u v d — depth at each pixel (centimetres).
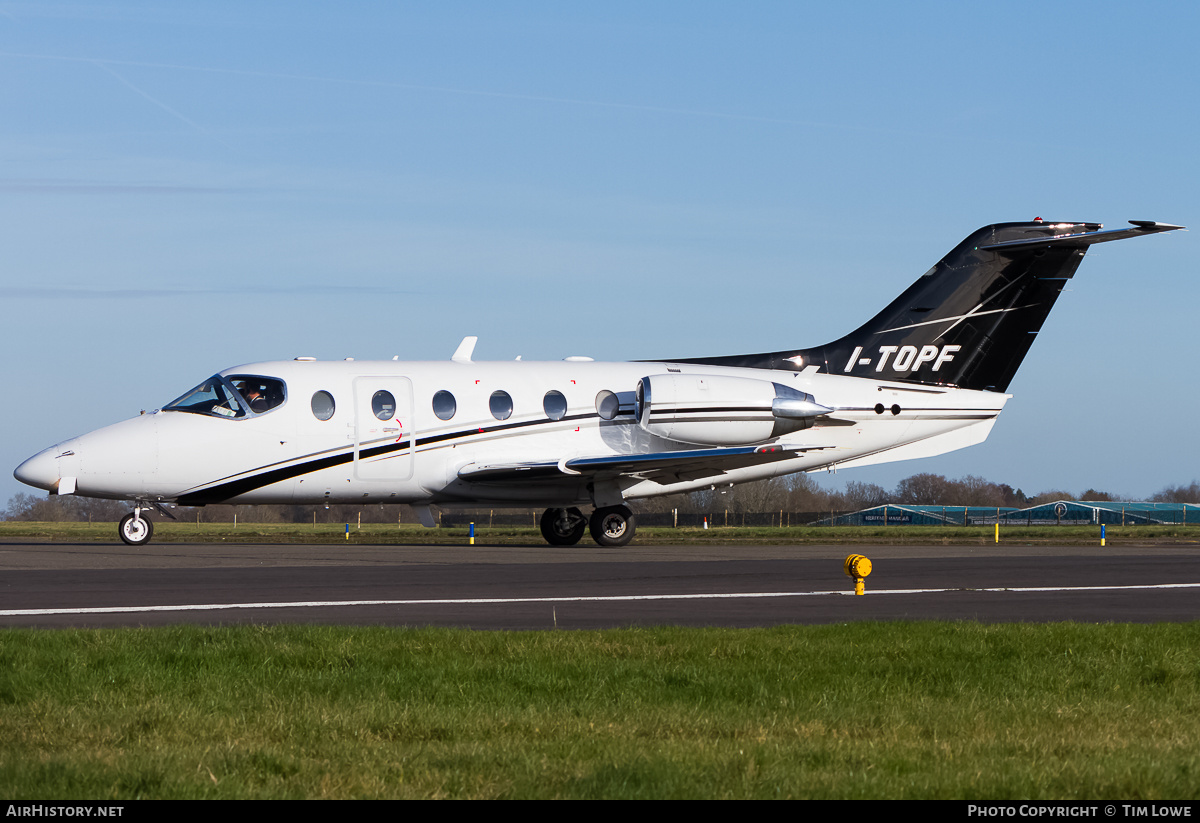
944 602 2459
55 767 1013
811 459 4825
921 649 1683
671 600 2464
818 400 4731
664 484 4791
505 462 4491
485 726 1216
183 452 4241
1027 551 4488
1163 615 2247
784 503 15650
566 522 4816
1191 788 983
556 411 4572
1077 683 1486
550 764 1045
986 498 18325
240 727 1208
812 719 1257
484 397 4512
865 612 2269
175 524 11462
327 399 4372
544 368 4647
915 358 4850
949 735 1191
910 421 4816
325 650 1616
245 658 1568
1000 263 4853
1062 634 1828
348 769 1027
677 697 1380
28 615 2144
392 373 4469
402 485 4447
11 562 3422
